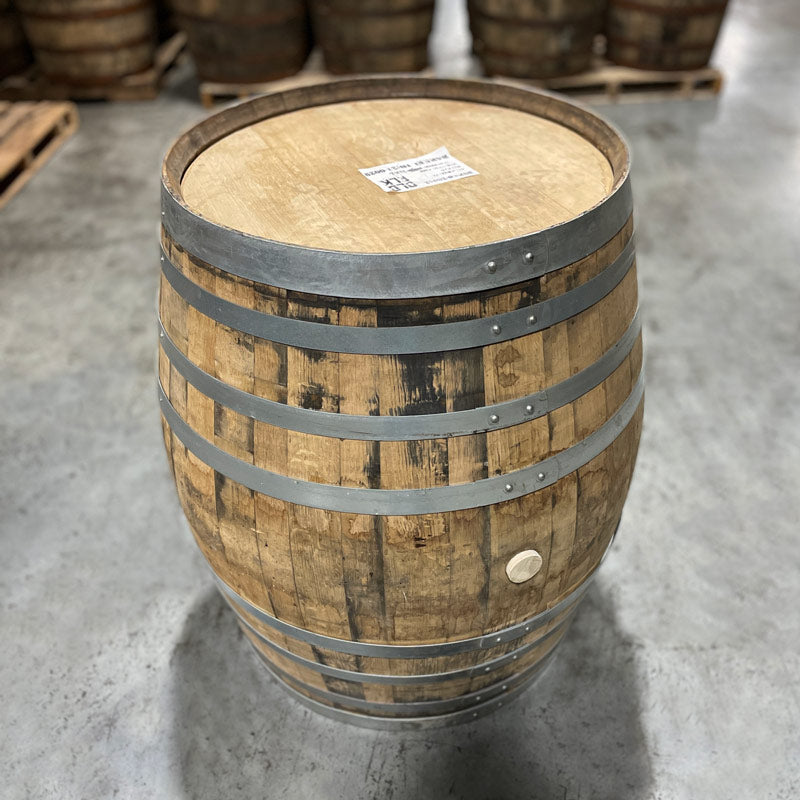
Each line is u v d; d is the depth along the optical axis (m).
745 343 2.36
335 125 1.37
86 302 2.58
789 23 5.04
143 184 3.26
